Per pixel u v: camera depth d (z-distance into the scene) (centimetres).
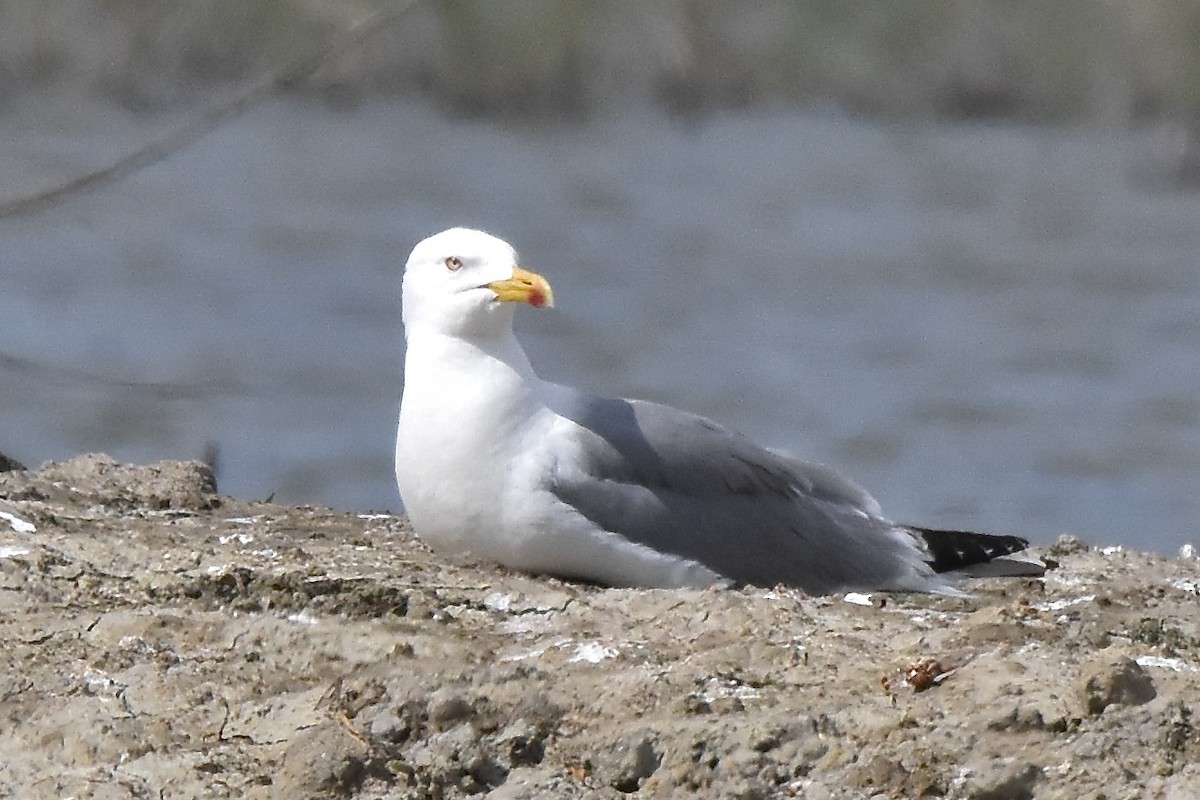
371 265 2466
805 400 1995
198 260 2458
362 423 1805
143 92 3116
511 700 631
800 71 3853
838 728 608
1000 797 575
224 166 3067
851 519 813
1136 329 2312
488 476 764
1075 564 877
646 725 612
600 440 776
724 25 3778
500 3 3553
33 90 3159
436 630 696
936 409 1967
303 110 3566
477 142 3381
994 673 632
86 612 722
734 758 595
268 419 1797
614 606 719
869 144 3603
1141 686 608
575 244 2673
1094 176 3344
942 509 1647
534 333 2222
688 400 1972
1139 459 1798
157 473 951
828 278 2538
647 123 3628
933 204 3052
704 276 2519
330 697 645
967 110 3934
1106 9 3791
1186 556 923
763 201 3020
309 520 900
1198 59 3616
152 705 654
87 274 2358
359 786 604
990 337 2261
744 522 788
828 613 725
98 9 3180
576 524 762
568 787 595
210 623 704
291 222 2688
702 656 661
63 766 627
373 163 3141
